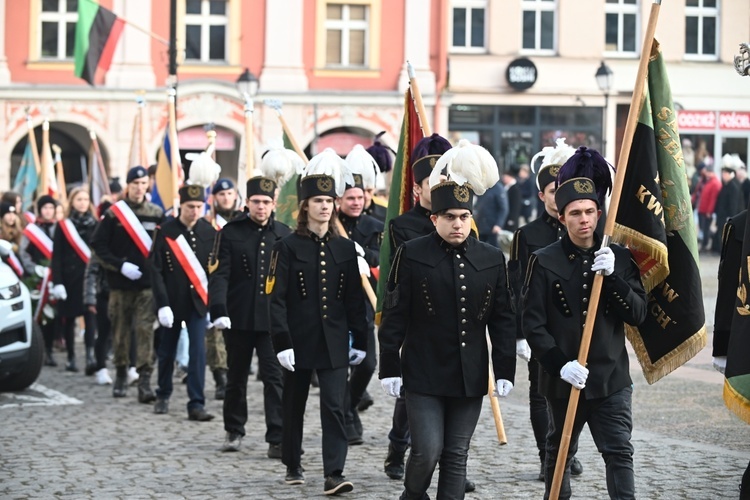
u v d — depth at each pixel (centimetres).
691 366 2130
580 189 1029
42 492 1242
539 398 1275
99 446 1491
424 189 1231
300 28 4866
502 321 1061
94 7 3772
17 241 2361
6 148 4675
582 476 1295
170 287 1722
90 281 2136
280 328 1245
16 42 4709
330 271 1267
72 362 2217
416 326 1054
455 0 5066
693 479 1269
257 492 1244
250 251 1484
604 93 5081
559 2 5081
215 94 4731
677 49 5181
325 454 1234
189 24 4809
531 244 1295
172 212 2127
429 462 1025
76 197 2214
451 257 1055
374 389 1955
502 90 5053
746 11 5200
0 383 1936
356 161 1580
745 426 1573
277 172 1569
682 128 5200
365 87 4934
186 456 1430
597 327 1020
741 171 4506
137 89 4712
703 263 4172
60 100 4688
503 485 1259
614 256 1029
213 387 2009
